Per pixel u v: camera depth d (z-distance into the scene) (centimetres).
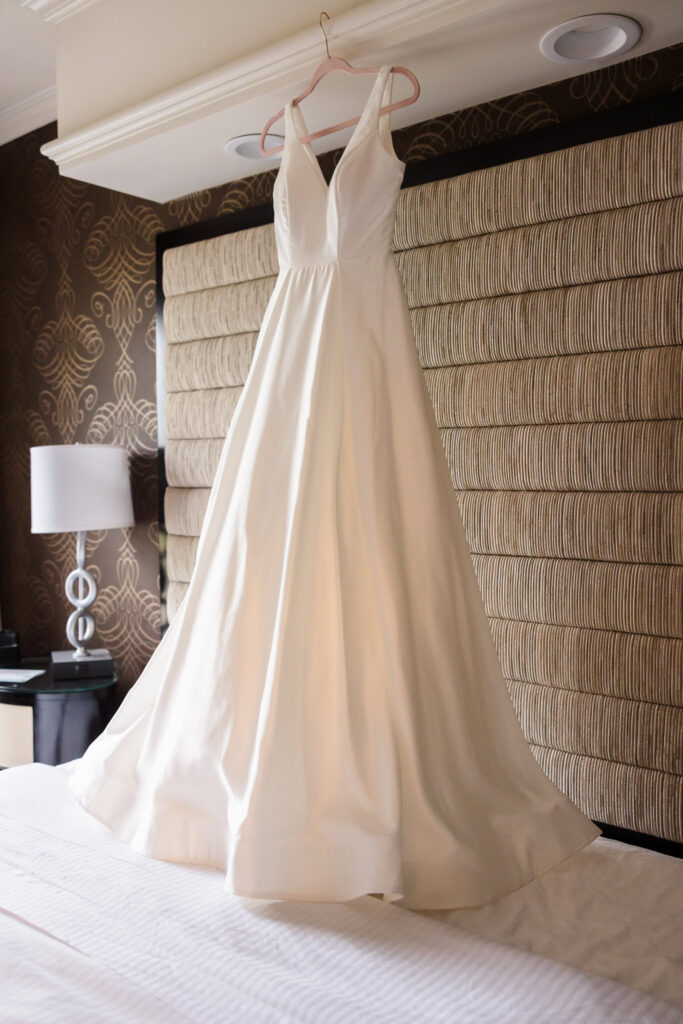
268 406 180
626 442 194
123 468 303
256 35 213
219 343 277
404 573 170
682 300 185
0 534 373
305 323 183
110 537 331
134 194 290
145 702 197
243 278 271
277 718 155
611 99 202
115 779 182
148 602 320
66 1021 110
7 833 175
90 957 129
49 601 355
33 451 295
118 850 171
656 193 187
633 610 194
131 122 238
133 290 318
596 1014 114
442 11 179
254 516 174
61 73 261
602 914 154
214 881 159
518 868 165
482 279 215
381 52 192
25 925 138
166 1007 115
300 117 197
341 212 181
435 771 163
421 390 181
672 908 156
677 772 189
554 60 195
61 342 344
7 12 266
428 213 223
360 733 159
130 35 241
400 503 175
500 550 216
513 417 212
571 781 204
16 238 359
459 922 152
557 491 207
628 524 194
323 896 150
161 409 304
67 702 290
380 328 182
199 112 224
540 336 206
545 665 207
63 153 261
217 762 164
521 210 207
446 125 230
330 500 170
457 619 175
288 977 124
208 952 130
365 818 154
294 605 162
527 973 125
